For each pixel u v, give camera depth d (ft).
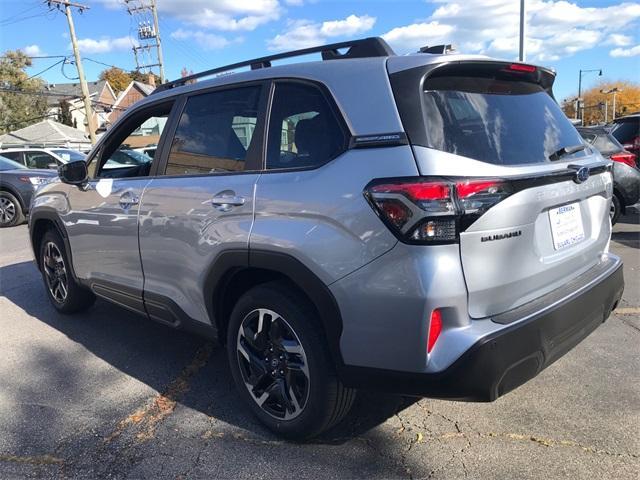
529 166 8.13
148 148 14.46
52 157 45.01
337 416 8.82
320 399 8.55
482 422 9.64
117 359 13.03
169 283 11.10
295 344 8.80
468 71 8.50
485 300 7.52
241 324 9.63
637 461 8.36
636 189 24.62
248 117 9.80
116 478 8.45
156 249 11.19
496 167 7.64
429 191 7.09
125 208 11.93
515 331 7.45
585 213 9.59
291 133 9.00
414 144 7.49
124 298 12.64
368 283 7.57
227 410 10.44
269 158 9.26
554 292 8.61
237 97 10.16
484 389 7.29
